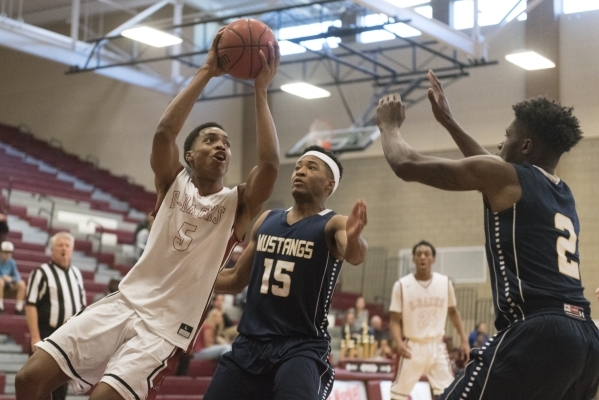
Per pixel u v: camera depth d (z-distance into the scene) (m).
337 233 4.06
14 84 21.48
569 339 3.20
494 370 3.25
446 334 16.67
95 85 20.25
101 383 3.43
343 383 8.46
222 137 3.95
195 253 3.74
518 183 3.39
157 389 3.63
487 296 16.53
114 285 7.61
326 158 4.41
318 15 16.91
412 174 3.50
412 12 12.72
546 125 3.55
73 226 15.61
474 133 16.62
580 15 15.62
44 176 17.81
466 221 16.98
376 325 14.56
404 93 16.03
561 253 3.35
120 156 19.69
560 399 3.29
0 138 19.11
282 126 19.14
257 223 4.51
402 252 17.56
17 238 13.83
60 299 6.84
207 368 10.18
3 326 9.73
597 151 15.09
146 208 18.61
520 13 14.01
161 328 3.61
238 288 4.50
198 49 18.81
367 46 18.02
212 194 3.91
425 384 9.68
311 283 4.10
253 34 3.92
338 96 18.44
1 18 14.55
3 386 8.37
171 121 3.79
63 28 20.78
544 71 15.82
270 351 4.02
